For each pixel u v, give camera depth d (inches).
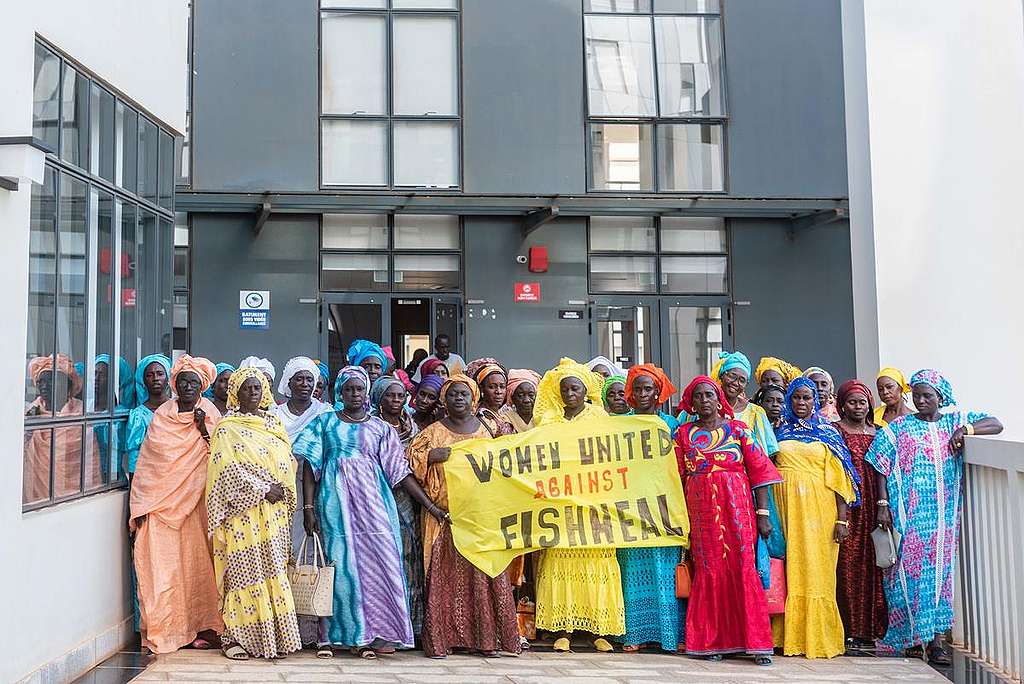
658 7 636.7
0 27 197.3
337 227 605.9
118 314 266.2
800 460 253.0
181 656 242.1
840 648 249.6
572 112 621.9
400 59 617.3
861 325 377.1
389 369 370.9
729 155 631.8
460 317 611.2
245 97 596.4
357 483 242.5
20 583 202.5
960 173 366.9
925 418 255.4
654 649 254.7
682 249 632.4
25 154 194.7
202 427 253.3
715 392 248.4
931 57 368.8
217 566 240.1
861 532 260.8
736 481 244.4
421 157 614.2
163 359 271.0
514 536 244.2
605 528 246.8
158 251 300.0
